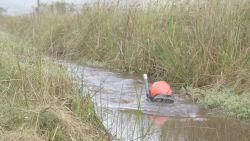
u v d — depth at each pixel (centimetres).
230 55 1037
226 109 858
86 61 1381
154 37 1219
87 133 630
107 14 1490
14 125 607
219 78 1011
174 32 1150
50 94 727
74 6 1770
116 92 962
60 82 762
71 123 623
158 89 889
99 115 756
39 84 735
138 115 680
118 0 1470
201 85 1034
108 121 730
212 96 913
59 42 1532
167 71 1113
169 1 1293
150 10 1312
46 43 1512
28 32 1872
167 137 677
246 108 841
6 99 679
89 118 691
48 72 772
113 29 1425
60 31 1609
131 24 1338
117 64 1307
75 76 879
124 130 693
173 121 768
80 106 697
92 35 1496
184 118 794
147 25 1282
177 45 1129
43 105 658
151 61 1205
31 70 772
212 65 1046
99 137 633
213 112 847
